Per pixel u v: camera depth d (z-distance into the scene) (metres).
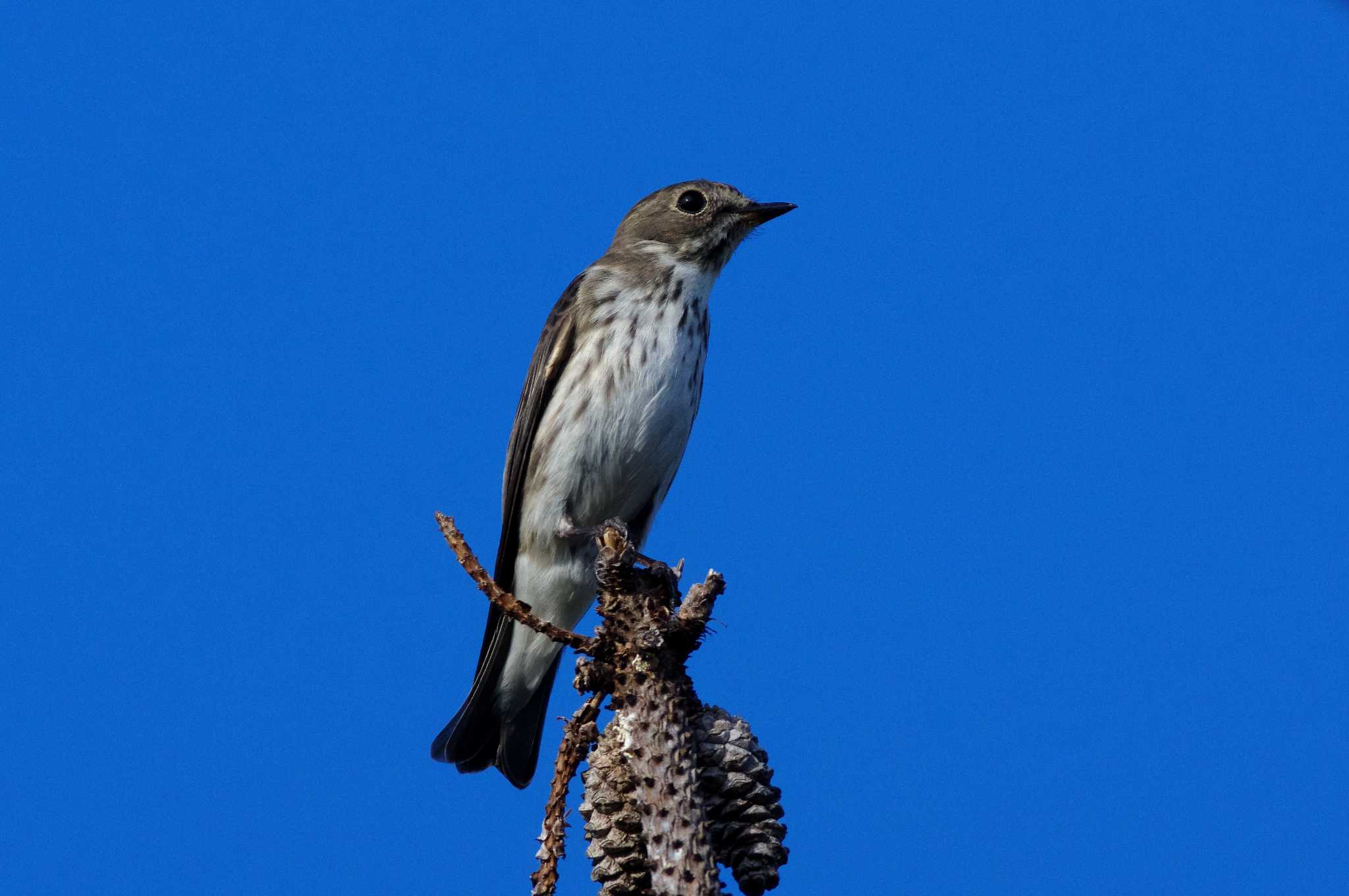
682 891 6.35
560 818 7.10
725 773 6.78
